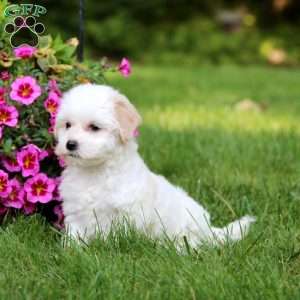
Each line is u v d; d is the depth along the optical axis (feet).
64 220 17.70
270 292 13.57
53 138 18.13
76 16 72.54
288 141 29.45
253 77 61.21
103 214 16.76
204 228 18.25
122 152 16.75
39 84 18.74
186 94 48.70
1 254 15.58
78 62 20.48
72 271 14.43
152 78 58.29
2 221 18.43
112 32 75.05
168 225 17.48
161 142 29.04
